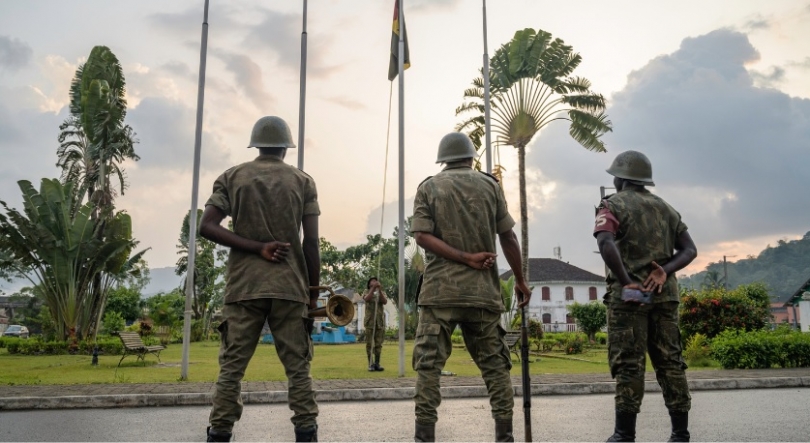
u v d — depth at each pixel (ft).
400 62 35.94
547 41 74.90
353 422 18.80
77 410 22.04
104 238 82.94
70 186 77.82
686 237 13.93
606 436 16.10
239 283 12.56
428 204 12.67
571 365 44.39
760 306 54.90
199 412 21.34
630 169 14.02
